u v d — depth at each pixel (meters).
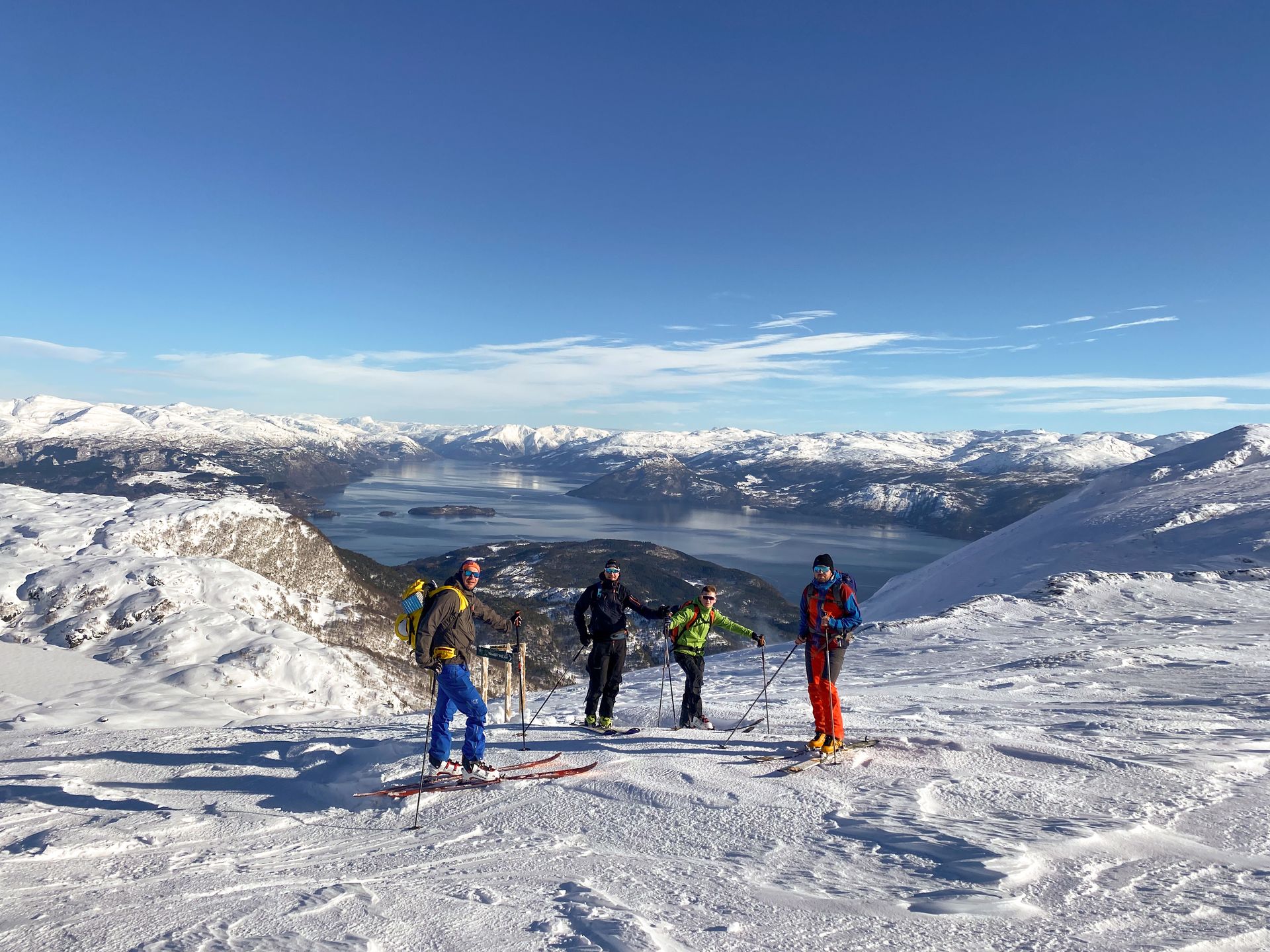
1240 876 3.84
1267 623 19.59
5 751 8.96
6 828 5.44
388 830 5.28
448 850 4.77
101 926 3.61
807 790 5.55
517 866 4.39
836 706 6.59
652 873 4.16
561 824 5.14
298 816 5.74
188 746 8.58
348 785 6.39
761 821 4.95
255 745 8.44
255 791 6.58
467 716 6.38
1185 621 20.61
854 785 5.63
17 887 4.27
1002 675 13.39
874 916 3.45
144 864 4.65
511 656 8.73
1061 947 3.06
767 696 12.54
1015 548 47.19
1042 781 5.57
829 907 3.57
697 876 4.07
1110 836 4.40
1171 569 31.61
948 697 10.98
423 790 6.04
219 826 5.50
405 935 3.41
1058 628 20.42
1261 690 10.38
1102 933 3.19
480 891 3.96
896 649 19.08
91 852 4.86
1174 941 3.09
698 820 5.05
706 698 12.86
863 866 4.10
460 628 6.47
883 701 10.70
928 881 3.84
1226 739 6.94
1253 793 5.21
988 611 23.52
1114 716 8.48
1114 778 5.61
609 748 7.21
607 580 8.76
